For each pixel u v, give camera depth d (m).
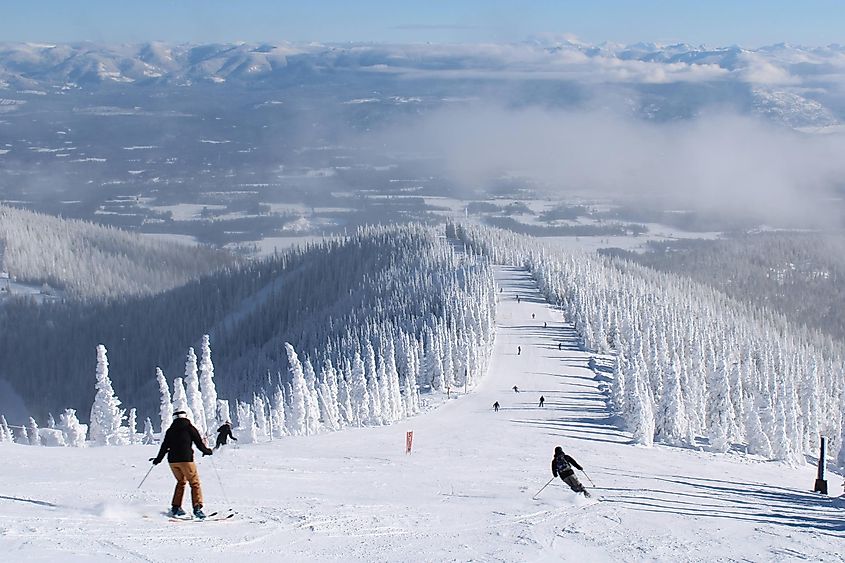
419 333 144.62
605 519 19.84
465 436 63.03
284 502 19.41
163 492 19.28
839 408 140.25
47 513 15.60
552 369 128.75
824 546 17.61
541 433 67.25
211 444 46.50
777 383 125.25
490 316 155.38
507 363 134.00
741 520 21.55
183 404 52.84
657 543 17.12
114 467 24.44
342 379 91.00
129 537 14.12
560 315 181.62
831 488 49.69
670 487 31.42
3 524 14.25
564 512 20.70
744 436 92.50
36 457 26.53
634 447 63.94
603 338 146.50
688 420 88.31
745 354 162.25
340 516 17.84
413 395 101.62
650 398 79.50
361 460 34.53
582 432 71.00
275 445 48.09
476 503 21.98
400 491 24.00
